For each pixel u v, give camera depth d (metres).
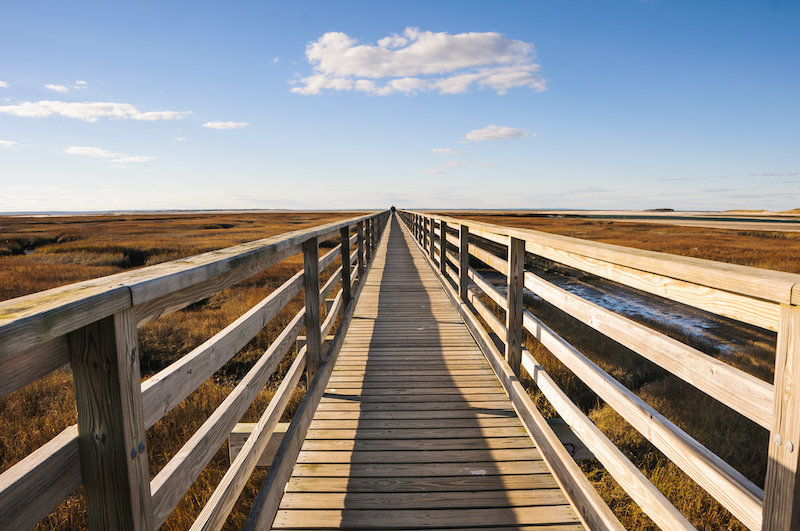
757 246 22.78
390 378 3.59
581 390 5.18
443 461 2.42
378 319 5.46
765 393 0.94
